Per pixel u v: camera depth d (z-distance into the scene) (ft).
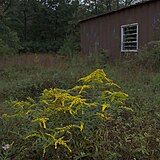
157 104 20.36
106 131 14.56
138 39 55.47
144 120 17.21
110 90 16.85
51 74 36.37
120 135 15.06
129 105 19.62
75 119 13.78
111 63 47.11
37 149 13.37
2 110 18.79
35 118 13.94
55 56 60.13
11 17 130.72
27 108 15.99
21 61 53.11
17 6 133.90
